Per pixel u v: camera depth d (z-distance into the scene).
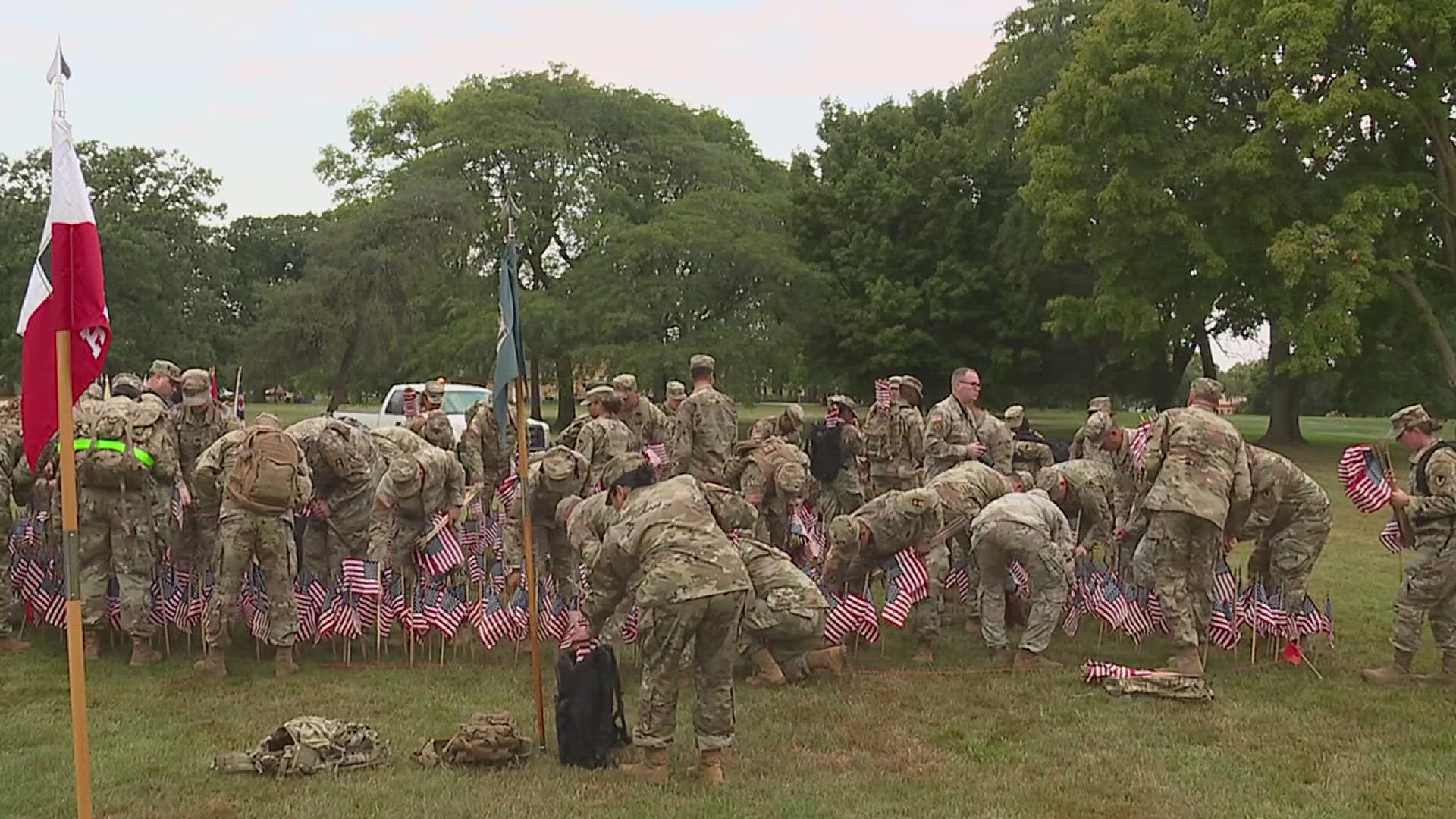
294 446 8.45
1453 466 8.21
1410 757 6.76
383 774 6.27
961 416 11.55
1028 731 7.22
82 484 8.46
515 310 6.50
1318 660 9.10
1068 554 8.87
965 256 37.69
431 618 8.70
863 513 8.88
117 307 45.59
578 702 6.43
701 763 6.26
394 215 37.19
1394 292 28.77
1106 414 11.41
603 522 7.37
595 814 5.71
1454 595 8.30
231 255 62.28
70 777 6.15
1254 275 29.33
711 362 11.84
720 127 50.53
